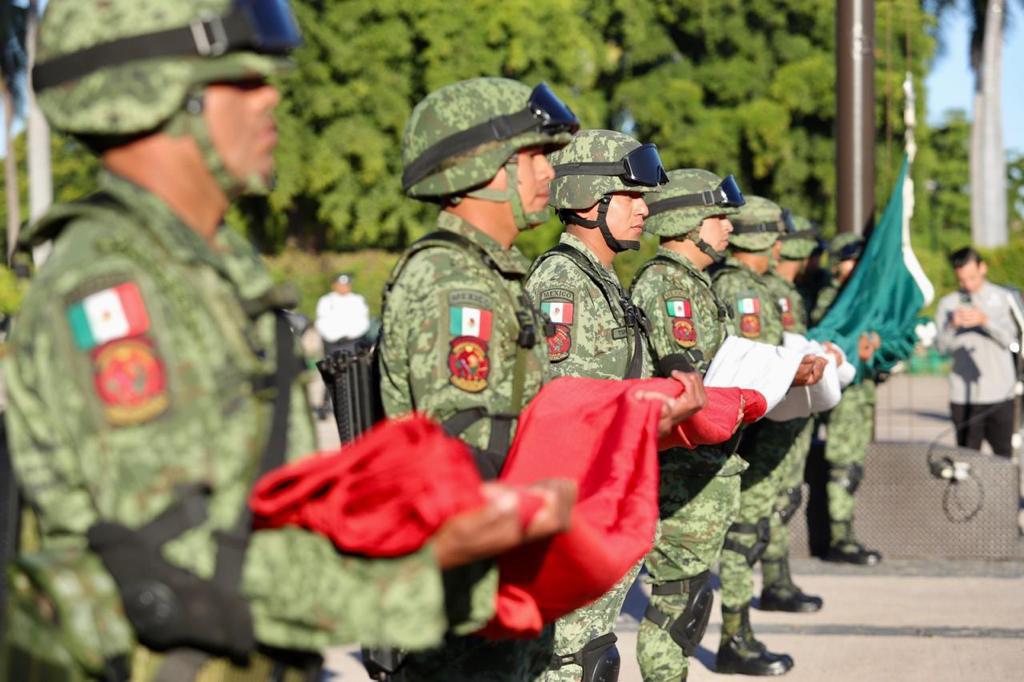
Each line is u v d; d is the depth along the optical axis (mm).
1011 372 9438
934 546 8156
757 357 4621
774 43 30703
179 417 1755
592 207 4230
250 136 1953
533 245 28656
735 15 30641
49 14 1888
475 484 1839
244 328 1880
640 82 31094
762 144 30000
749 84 30688
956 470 8078
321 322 17422
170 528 1740
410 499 1781
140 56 1837
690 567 4625
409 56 27438
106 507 1747
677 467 4602
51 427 1803
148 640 1792
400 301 2855
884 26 29016
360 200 28047
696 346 4684
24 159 47781
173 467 1744
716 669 5797
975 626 6496
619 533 2635
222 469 1796
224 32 1861
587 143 4266
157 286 1789
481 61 27141
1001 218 36094
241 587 1773
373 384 3035
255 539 1812
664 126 30609
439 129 2980
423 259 2867
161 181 1900
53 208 1871
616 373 4090
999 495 8102
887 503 8195
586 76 29062
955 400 9578
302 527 1837
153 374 1743
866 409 8102
